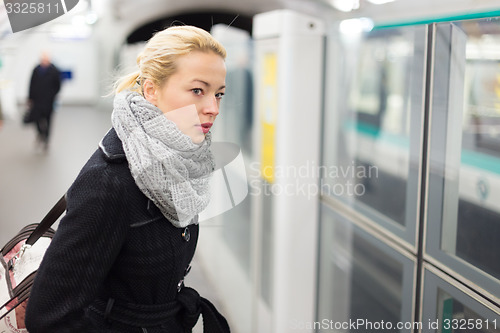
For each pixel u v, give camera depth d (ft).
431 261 6.88
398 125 10.25
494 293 5.56
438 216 6.69
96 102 13.46
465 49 6.00
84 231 3.14
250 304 10.28
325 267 9.88
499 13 6.84
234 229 10.73
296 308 9.98
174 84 3.40
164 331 3.69
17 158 12.03
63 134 12.91
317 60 9.28
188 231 3.68
